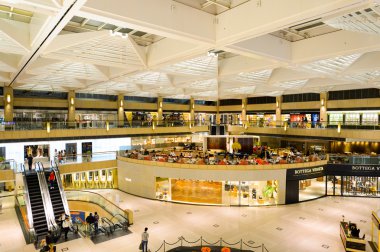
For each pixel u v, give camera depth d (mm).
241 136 25438
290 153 26156
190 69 19047
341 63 17719
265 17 9250
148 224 15789
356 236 12867
